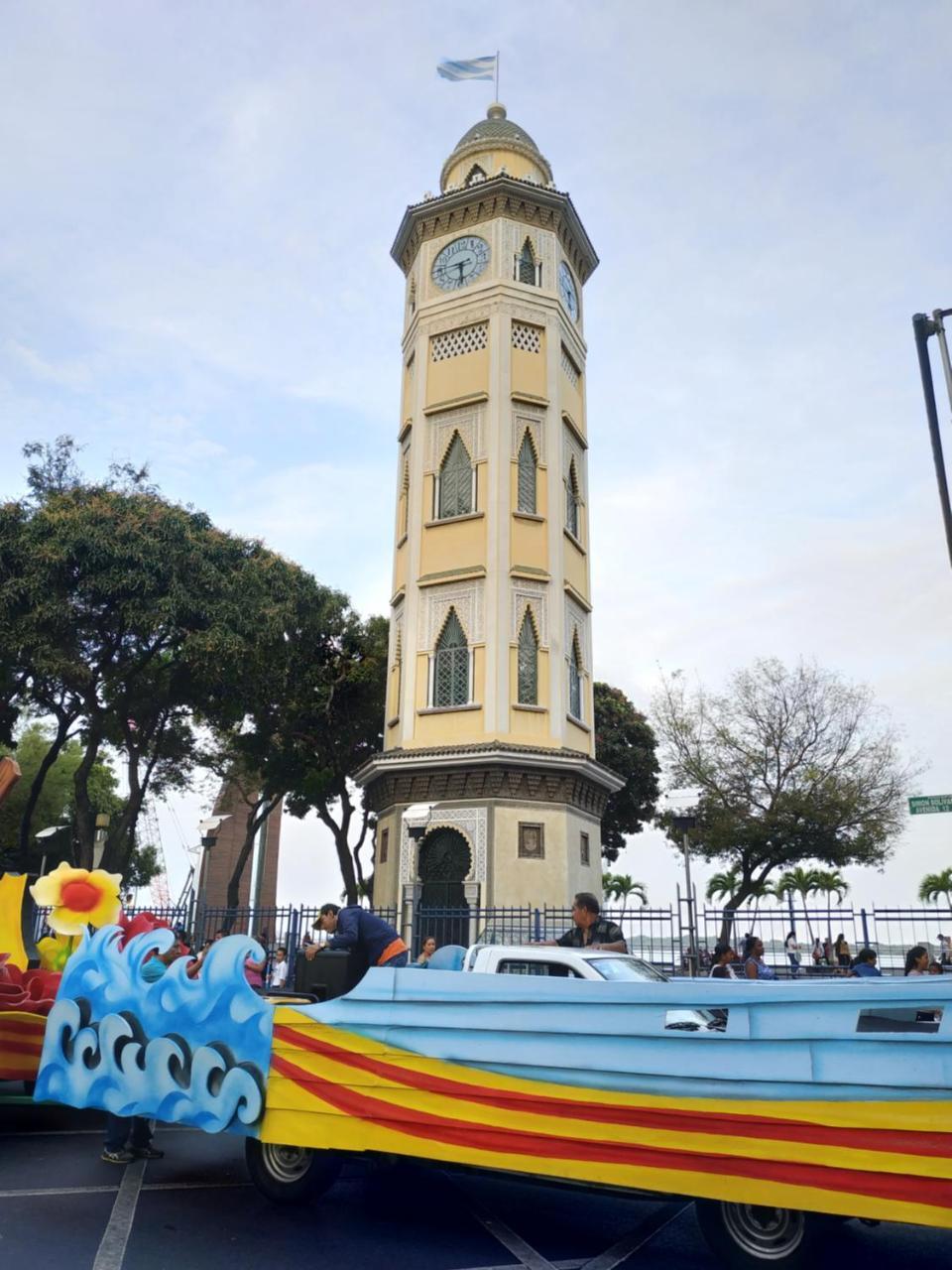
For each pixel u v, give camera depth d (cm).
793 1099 546
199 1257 629
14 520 2403
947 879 6694
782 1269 575
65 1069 779
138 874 5359
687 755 3294
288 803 3606
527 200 2677
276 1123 679
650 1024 592
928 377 1078
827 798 3094
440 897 2225
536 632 2416
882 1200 514
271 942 2222
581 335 2852
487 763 2222
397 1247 662
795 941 1800
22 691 2541
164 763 3397
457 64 3080
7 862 2552
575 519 2688
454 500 2530
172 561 2459
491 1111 621
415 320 2728
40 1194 769
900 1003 533
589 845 2431
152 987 757
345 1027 676
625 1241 692
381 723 3234
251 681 2697
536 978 629
